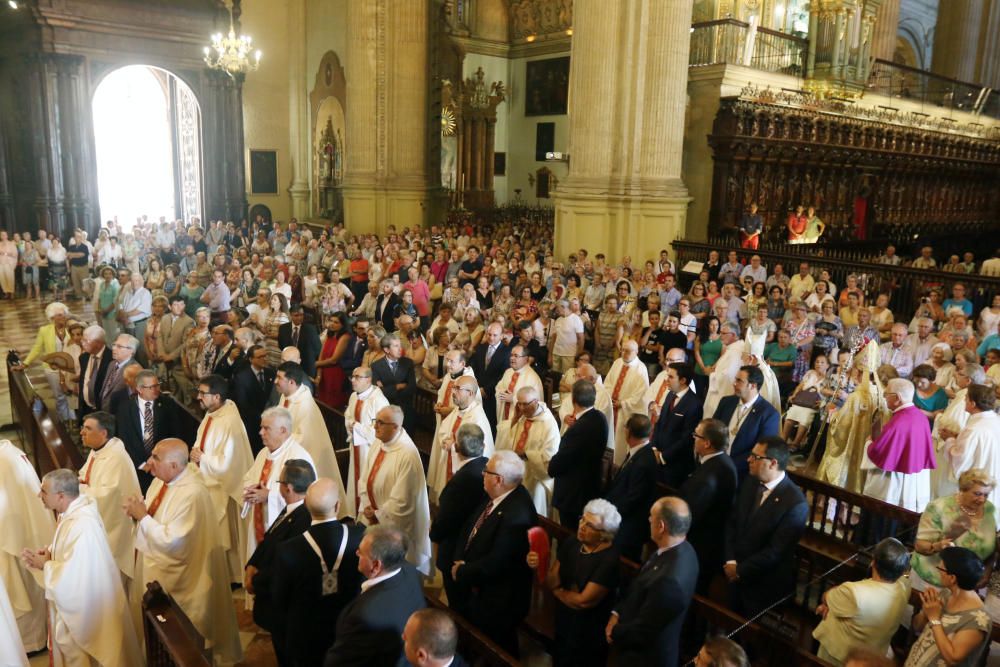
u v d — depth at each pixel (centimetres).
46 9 2084
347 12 2280
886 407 699
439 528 505
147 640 455
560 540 556
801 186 2133
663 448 677
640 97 1636
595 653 445
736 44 1984
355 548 431
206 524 502
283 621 434
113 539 550
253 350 773
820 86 2148
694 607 484
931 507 498
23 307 1798
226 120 2492
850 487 712
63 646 465
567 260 1711
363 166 2322
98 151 2855
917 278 1441
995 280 1350
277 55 2733
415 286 1353
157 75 2844
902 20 3581
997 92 3098
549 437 643
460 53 2789
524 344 842
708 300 1231
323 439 659
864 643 417
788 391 993
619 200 1662
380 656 366
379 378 781
